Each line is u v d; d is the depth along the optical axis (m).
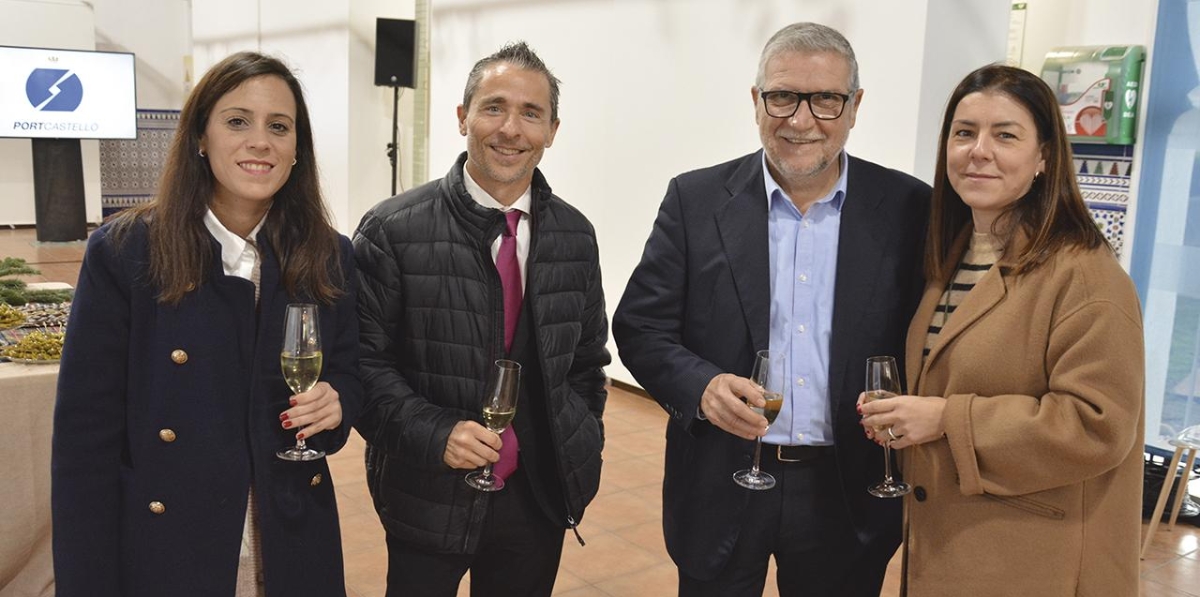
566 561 3.59
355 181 9.22
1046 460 1.62
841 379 1.95
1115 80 4.21
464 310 1.92
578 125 6.29
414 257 1.92
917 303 1.99
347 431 1.79
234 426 1.64
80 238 10.82
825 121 1.87
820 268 1.99
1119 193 4.36
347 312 1.82
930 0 4.18
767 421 1.82
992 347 1.71
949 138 1.81
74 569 1.54
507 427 1.96
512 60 1.90
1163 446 4.36
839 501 2.00
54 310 3.73
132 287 1.57
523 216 1.99
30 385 2.80
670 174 5.63
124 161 12.38
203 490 1.61
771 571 3.55
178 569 1.60
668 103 5.58
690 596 2.11
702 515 2.03
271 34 10.62
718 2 5.20
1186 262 4.19
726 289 1.99
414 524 1.95
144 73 13.30
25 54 9.90
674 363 1.98
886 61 4.39
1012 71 1.72
